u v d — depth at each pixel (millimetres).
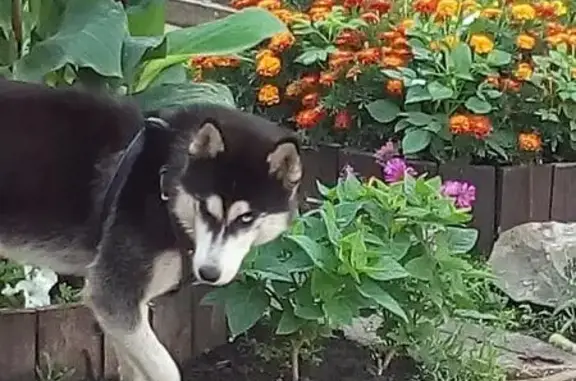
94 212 2902
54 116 2920
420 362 3297
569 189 4039
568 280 3676
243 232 2781
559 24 4391
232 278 2824
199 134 2762
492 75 4109
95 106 2932
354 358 3330
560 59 4203
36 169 2908
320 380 3240
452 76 4086
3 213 2920
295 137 2801
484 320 3500
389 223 3203
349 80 4148
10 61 3426
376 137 4141
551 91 4145
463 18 4285
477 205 3934
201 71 4242
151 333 2914
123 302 2875
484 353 3355
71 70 3408
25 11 3430
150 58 3449
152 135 2852
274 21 3584
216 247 2752
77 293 3279
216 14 5191
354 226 3170
